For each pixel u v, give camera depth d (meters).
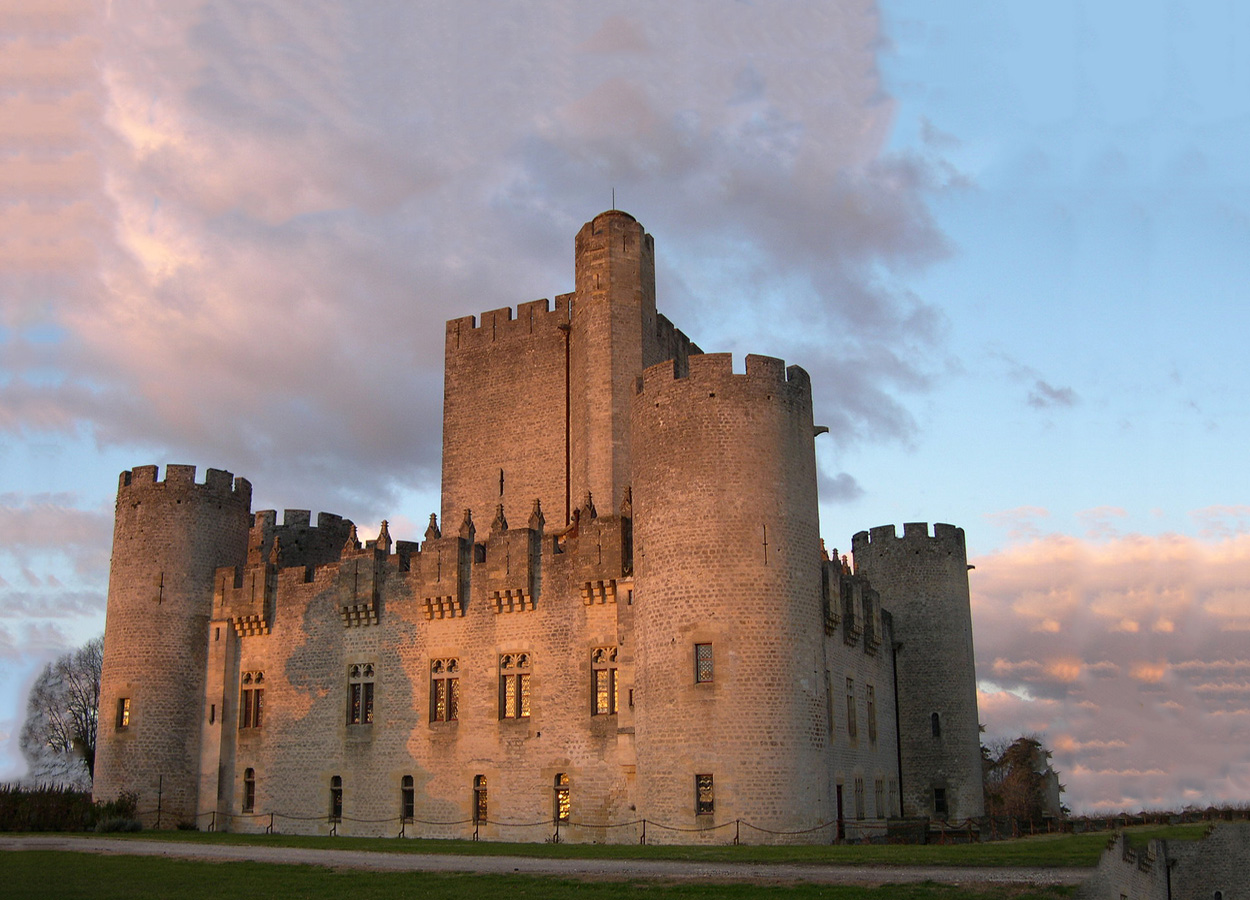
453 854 37.44
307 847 41.62
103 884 31.52
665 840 41.72
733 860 33.28
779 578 43.06
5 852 39.31
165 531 58.56
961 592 62.19
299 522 67.00
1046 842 42.44
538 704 49.31
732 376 44.50
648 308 59.06
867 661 55.22
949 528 62.50
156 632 57.34
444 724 51.47
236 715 57.12
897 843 43.50
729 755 41.34
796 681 42.50
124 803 54.75
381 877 31.97
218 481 60.44
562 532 51.94
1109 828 55.94
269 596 57.59
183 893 29.95
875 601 56.44
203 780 56.53
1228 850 44.75
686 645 42.66
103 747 56.84
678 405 44.75
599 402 56.53
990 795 72.44
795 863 32.28
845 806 48.09
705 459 43.81
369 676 54.03
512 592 50.53
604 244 58.47
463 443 62.12
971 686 61.25
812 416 46.66
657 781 42.47
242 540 61.28
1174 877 43.84
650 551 44.41
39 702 99.31
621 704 46.69
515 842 46.88
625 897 27.56
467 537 55.94
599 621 48.59
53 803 53.50
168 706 56.72
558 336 60.69
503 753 49.62
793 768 41.62
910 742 59.78
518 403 61.03
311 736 54.75
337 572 55.97
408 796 51.78
